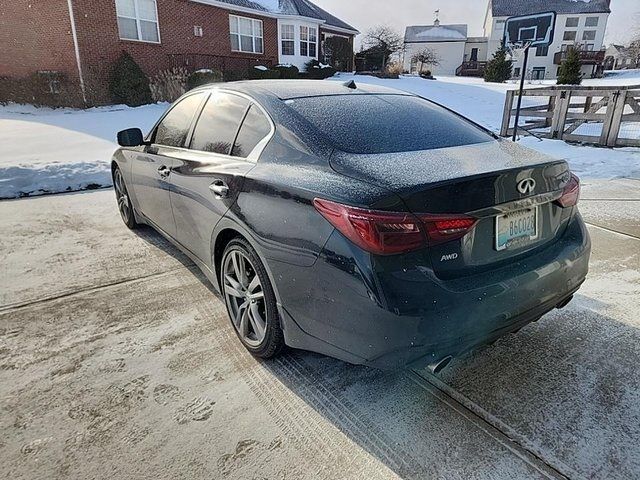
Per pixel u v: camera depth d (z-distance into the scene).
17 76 14.13
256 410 1.89
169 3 15.31
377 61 29.52
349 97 2.51
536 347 2.33
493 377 2.10
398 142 2.08
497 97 18.27
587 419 1.83
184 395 1.99
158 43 15.23
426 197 1.60
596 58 36.12
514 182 1.80
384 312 1.55
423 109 2.57
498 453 1.67
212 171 2.40
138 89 14.02
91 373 2.13
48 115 12.30
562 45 40.31
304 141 2.04
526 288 1.81
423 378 2.10
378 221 1.55
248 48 18.81
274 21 19.66
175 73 15.09
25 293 2.93
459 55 44.47
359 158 1.87
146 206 3.54
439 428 1.79
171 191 2.92
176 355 2.28
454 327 1.63
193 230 2.72
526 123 11.09
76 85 13.40
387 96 2.68
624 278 3.11
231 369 2.17
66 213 4.71
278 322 2.04
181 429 1.79
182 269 3.31
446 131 2.32
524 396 1.97
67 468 1.61
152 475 1.58
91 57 13.47
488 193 1.72
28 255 3.57
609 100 8.01
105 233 4.09
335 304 1.69
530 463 1.62
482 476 1.57
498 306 1.72
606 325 2.52
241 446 1.71
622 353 2.26
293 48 20.73
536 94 9.01
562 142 8.68
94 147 8.27
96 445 1.71
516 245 1.88
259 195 2.03
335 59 24.62
